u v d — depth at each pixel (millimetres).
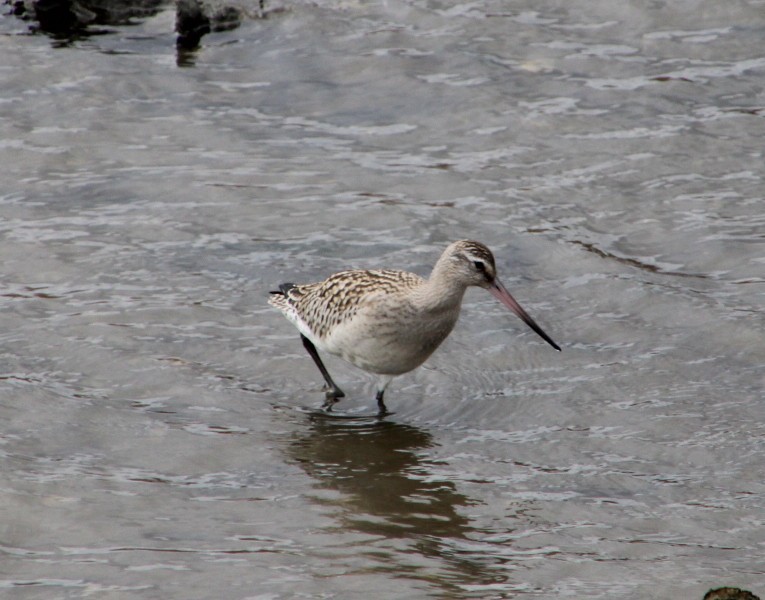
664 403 12109
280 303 13195
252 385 12664
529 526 10023
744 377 12555
